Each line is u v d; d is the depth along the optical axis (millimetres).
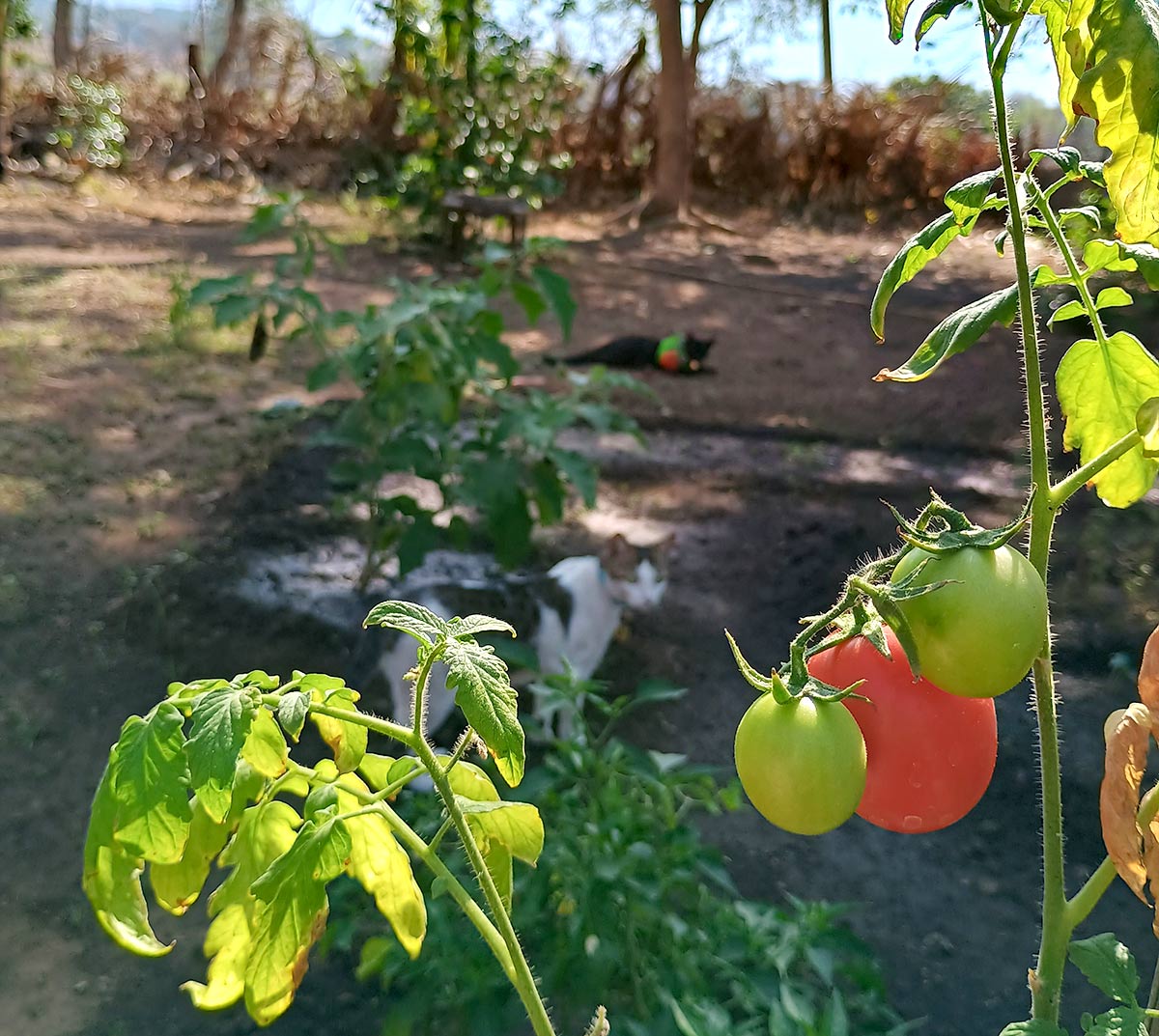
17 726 3818
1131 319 7746
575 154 17281
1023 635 758
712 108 17578
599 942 2375
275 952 798
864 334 9852
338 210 14594
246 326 8648
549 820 2699
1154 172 686
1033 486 815
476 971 2365
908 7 764
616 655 4605
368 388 4410
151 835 762
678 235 14844
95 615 4488
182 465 6023
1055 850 858
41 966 2908
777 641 4773
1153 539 5492
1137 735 804
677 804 3141
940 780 835
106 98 16531
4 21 14953
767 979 2195
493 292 4379
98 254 10898
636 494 6254
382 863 912
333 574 4926
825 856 3488
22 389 6910
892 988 2953
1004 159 779
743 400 7922
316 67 17672
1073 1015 2885
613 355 8586
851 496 6215
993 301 876
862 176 16922
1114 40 661
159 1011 2795
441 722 3770
